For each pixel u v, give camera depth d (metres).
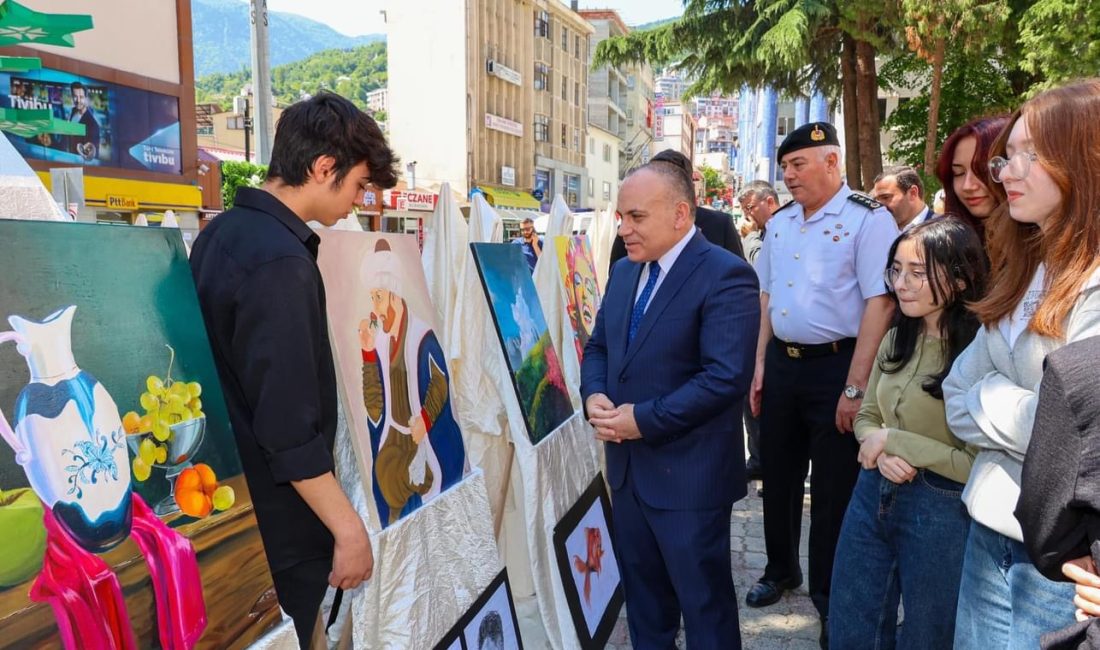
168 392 1.29
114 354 1.20
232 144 44.50
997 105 16.84
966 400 1.53
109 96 12.17
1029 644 1.41
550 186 43.91
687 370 2.26
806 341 2.85
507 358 2.59
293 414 1.47
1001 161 1.47
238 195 1.61
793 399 2.94
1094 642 1.11
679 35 14.45
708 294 2.19
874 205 2.76
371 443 1.84
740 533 4.07
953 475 1.84
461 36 34.06
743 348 2.14
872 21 12.38
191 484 1.30
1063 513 1.15
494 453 2.83
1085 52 11.05
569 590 2.57
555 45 43.06
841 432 2.75
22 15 3.01
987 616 1.55
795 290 2.88
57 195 4.26
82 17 3.17
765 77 14.70
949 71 17.06
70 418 1.10
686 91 15.80
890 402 2.01
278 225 1.56
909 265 1.91
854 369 2.67
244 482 1.42
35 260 1.10
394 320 2.05
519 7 38.75
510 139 38.81
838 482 2.80
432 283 2.75
